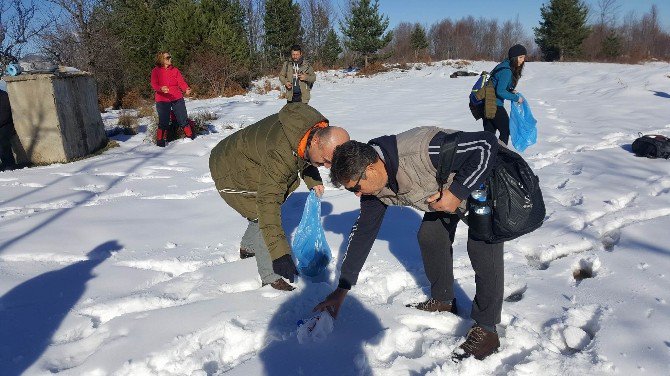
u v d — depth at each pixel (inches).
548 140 307.6
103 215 196.9
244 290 135.5
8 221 191.0
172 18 820.0
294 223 182.7
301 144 105.7
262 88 832.9
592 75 724.0
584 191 202.5
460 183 88.4
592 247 152.6
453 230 112.2
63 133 294.7
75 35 674.2
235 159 125.5
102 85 700.7
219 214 196.7
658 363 94.3
